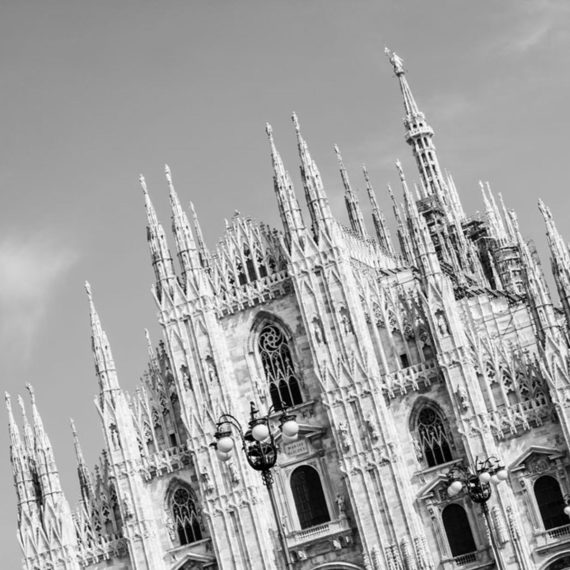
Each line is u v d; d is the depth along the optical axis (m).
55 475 122.38
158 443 120.44
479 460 108.00
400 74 181.38
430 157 177.75
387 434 111.50
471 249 156.50
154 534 118.31
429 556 108.81
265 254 120.88
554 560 106.38
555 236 125.69
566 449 107.06
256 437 59.97
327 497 114.12
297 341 117.75
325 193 118.81
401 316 115.12
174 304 120.81
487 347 113.56
